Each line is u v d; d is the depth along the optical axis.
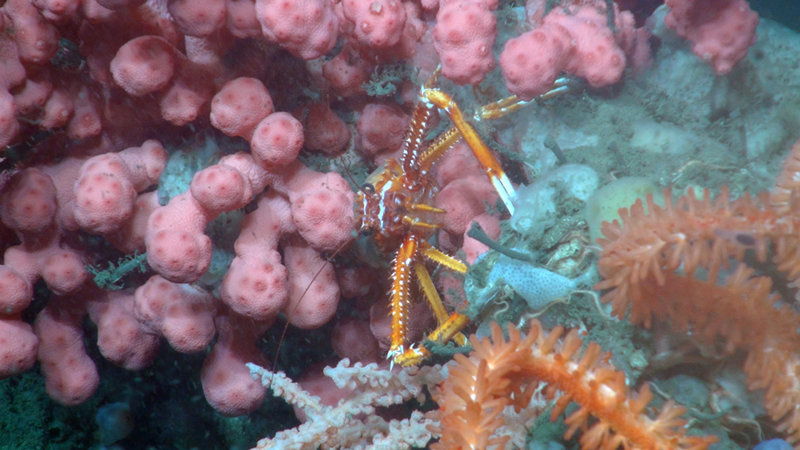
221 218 0.36
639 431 0.29
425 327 0.39
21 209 0.35
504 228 0.35
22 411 0.39
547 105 0.36
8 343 0.35
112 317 0.37
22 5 0.34
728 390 0.32
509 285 0.33
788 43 0.36
